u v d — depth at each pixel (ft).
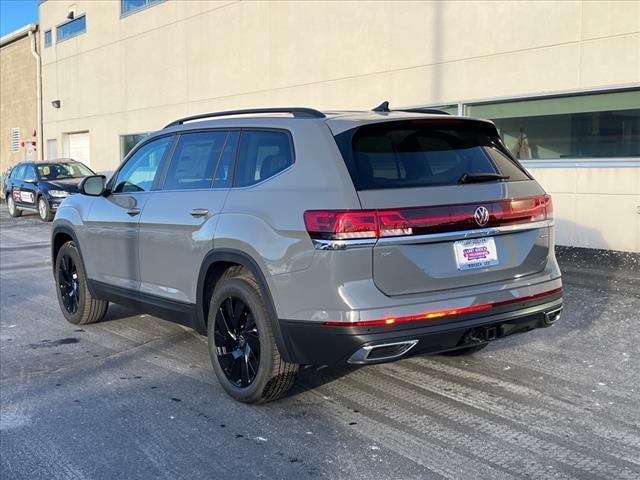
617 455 11.96
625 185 31.35
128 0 69.26
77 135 83.56
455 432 13.03
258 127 14.99
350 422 13.60
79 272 21.09
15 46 96.27
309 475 11.41
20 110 96.68
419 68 39.88
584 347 18.24
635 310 21.80
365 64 43.29
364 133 13.39
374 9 42.29
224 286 14.74
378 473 11.43
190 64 60.59
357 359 12.29
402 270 12.42
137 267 17.94
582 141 32.94
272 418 13.89
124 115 72.02
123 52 70.90
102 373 16.94
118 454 12.32
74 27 80.94
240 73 54.49
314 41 47.03
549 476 11.22
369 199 12.28
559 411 13.99
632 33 30.40
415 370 16.62
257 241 13.55
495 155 14.83
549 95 33.81
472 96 37.11
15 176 64.39
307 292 12.55
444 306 12.60
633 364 16.83
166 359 18.03
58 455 12.30
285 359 13.48
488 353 17.88
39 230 51.98
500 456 11.98
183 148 17.24
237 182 14.98
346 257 12.09
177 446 12.62
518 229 13.92
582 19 32.04
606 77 31.48
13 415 14.24
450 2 37.73
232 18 54.80
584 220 32.99
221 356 15.05
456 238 12.95
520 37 34.58
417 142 13.87
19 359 18.21
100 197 19.98
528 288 13.82
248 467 11.74
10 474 11.59
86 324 21.81
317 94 47.24
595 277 26.63
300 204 12.87
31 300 26.16
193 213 15.57
